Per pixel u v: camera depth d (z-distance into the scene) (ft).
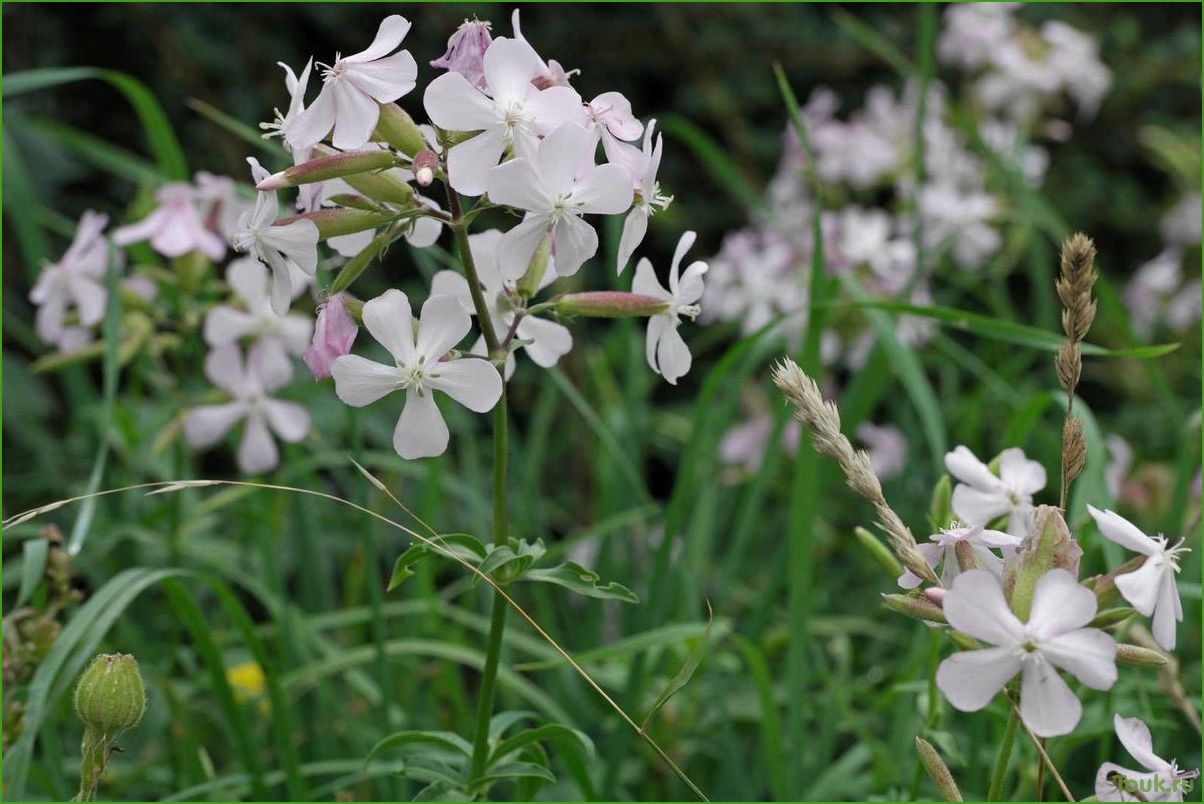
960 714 2.42
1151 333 3.98
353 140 1.74
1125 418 3.95
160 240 2.37
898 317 3.06
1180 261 3.99
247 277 2.42
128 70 4.15
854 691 2.47
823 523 3.15
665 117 3.09
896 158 3.61
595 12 4.86
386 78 1.73
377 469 3.22
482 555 1.81
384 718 2.23
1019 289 4.60
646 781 2.41
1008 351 3.51
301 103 1.77
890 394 3.51
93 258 2.42
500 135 1.72
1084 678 1.58
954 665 1.59
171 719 2.35
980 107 3.70
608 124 1.76
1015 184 3.18
